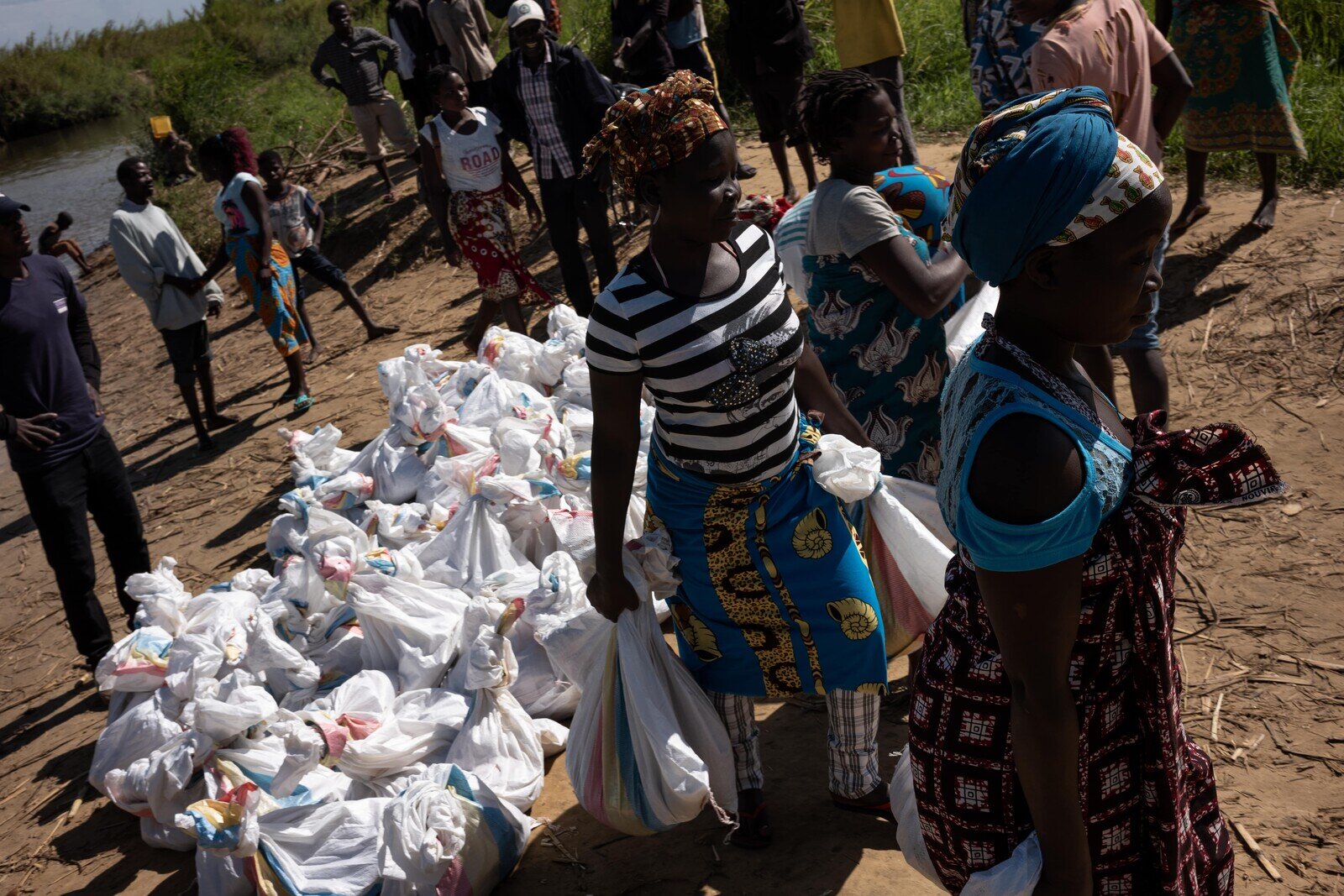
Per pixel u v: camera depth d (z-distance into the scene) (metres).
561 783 3.49
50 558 4.85
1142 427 1.81
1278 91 5.44
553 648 2.95
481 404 4.96
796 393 3.00
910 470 3.47
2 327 4.57
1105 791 1.83
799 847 3.03
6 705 5.10
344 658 3.91
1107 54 3.83
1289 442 4.40
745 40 7.39
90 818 3.95
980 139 1.65
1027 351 1.70
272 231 7.50
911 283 3.10
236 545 6.05
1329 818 2.84
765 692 2.92
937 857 2.06
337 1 10.91
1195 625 3.64
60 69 37.34
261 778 3.35
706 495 2.75
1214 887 2.02
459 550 4.12
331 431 5.26
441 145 6.91
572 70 6.62
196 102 18.48
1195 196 5.95
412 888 2.88
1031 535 1.60
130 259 7.25
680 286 2.54
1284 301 5.21
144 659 3.76
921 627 3.09
